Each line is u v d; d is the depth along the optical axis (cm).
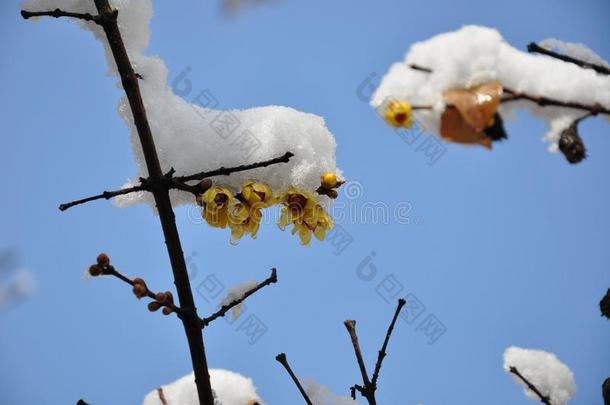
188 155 79
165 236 77
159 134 80
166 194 77
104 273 75
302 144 79
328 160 80
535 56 74
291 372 80
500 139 72
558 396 79
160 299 76
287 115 80
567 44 76
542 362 80
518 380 80
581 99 73
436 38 74
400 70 74
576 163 72
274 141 79
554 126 73
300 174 79
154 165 77
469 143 72
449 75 73
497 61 73
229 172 77
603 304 76
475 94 72
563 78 73
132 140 80
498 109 73
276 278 79
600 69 73
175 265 77
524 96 72
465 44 73
